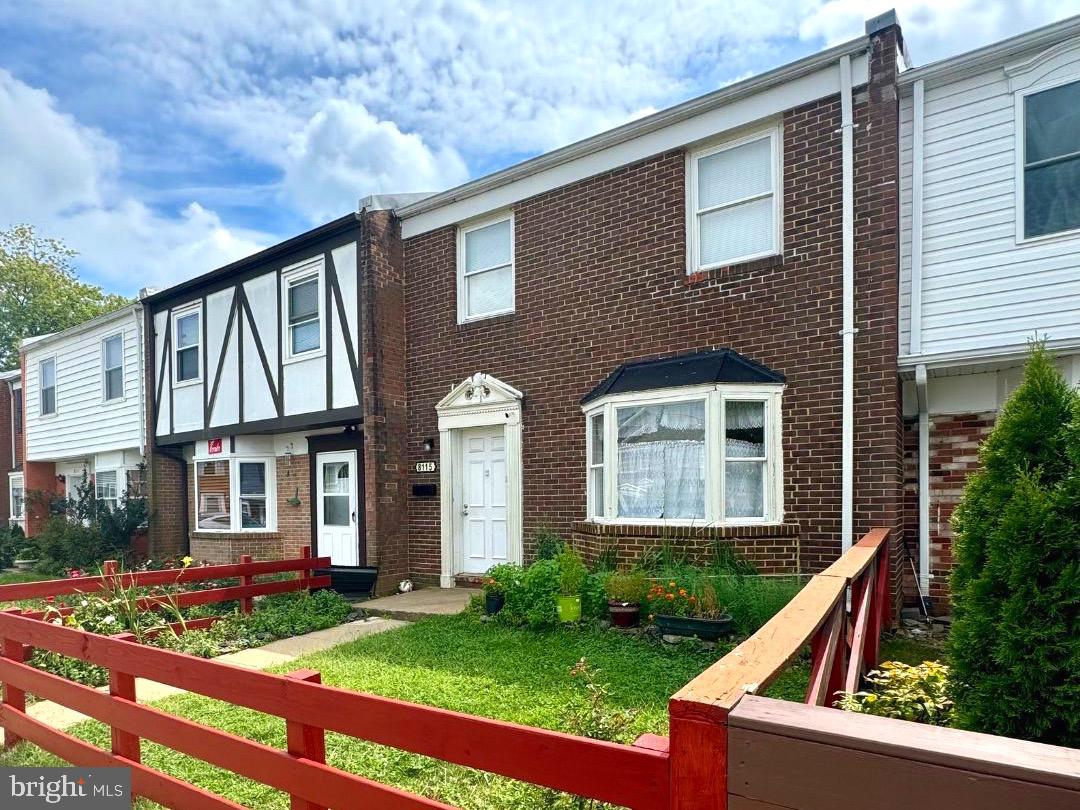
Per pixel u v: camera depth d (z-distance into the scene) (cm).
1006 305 562
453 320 894
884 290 588
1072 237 537
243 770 228
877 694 258
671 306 709
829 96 623
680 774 123
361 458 961
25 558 1470
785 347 638
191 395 1162
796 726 110
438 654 523
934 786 98
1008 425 238
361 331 901
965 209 582
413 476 919
